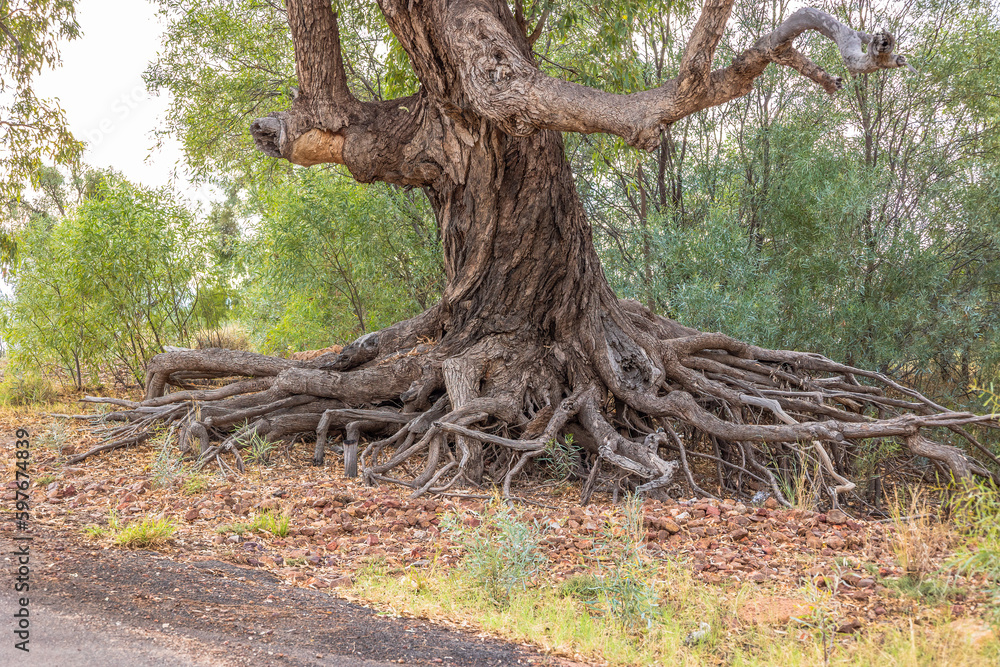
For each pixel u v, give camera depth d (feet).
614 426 32.94
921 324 45.21
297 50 29.63
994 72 47.16
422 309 51.96
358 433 31.09
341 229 49.08
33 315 49.08
